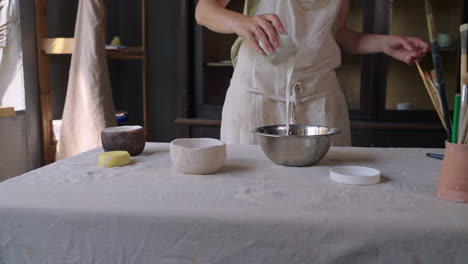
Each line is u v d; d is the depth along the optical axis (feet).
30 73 5.89
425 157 2.77
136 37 8.46
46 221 1.65
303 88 3.63
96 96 5.54
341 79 6.36
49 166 2.47
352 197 1.83
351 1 6.15
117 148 2.72
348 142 4.00
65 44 5.95
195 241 1.58
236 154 2.86
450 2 5.95
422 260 1.49
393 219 1.52
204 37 6.57
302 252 1.53
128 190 1.93
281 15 3.62
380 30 6.10
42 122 6.11
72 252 1.65
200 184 2.05
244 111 3.76
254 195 1.86
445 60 6.02
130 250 1.62
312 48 3.60
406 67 6.19
